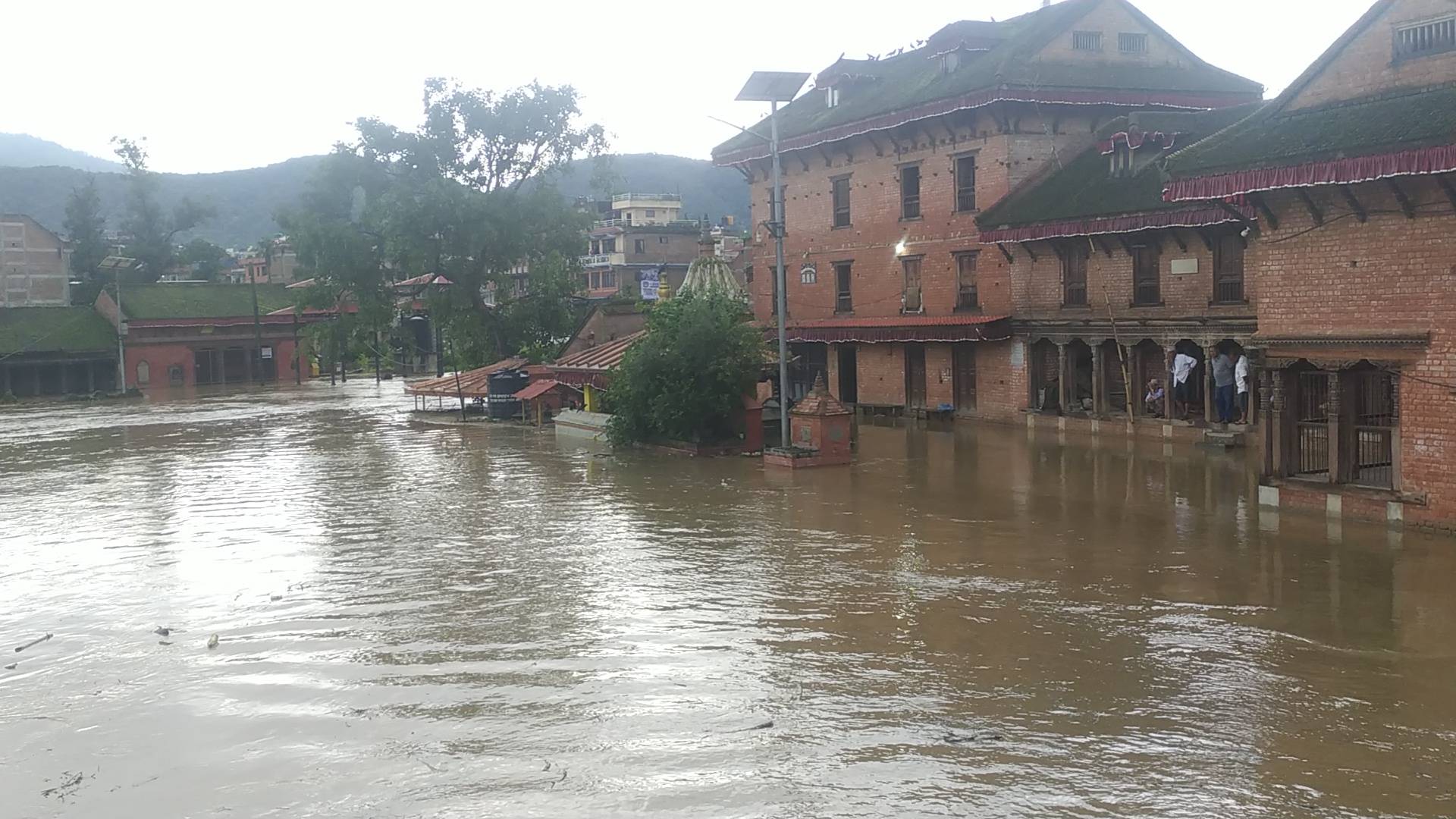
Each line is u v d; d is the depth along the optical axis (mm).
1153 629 13203
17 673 13094
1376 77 18516
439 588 16359
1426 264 17453
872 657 12469
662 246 92125
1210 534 18250
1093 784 9062
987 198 35656
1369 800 8680
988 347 36469
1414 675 11406
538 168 62625
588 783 9359
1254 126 20109
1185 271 29609
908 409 39656
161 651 13680
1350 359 18562
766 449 28359
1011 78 33969
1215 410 29156
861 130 39125
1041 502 21672
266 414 52312
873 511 21281
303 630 14375
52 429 46406
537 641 13523
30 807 9398
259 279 128125
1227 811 8539
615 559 17875
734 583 15992
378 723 10938
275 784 9625
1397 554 16328
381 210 57625
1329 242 18859
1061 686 11375
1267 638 12750
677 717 10797
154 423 48438
